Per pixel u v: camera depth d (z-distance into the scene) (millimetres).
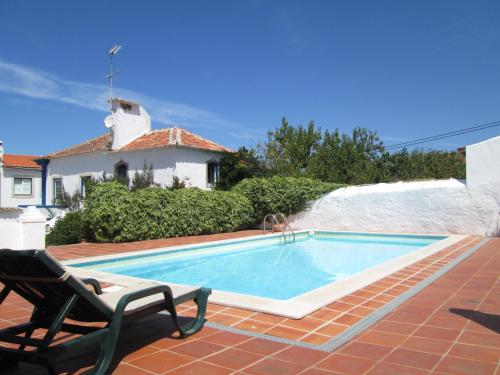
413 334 4402
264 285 9336
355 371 3506
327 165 27703
